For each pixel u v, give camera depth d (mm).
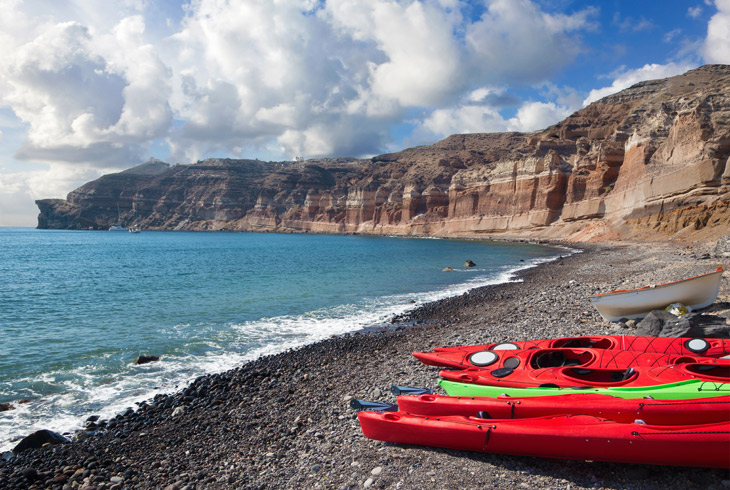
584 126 147625
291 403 10320
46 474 7617
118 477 7406
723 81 85875
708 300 15336
